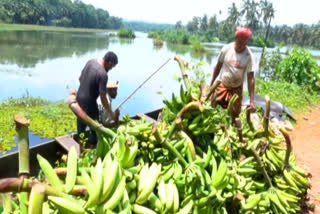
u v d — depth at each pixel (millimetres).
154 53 31312
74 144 3635
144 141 2033
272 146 3318
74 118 8312
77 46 32688
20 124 1252
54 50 26656
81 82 3738
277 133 5602
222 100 4266
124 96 11586
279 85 9898
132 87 13234
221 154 2518
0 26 54719
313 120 7543
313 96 9906
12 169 3197
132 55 27688
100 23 128875
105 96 3602
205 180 1990
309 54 10727
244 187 2479
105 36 64375
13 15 73250
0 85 12312
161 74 16797
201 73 6070
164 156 2107
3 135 6594
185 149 2176
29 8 80000
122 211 1463
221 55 4215
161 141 2020
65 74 15594
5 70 15562
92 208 1416
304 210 3471
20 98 9977
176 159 2082
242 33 3738
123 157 1728
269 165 3066
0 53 21844
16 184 1101
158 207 1757
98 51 28766
